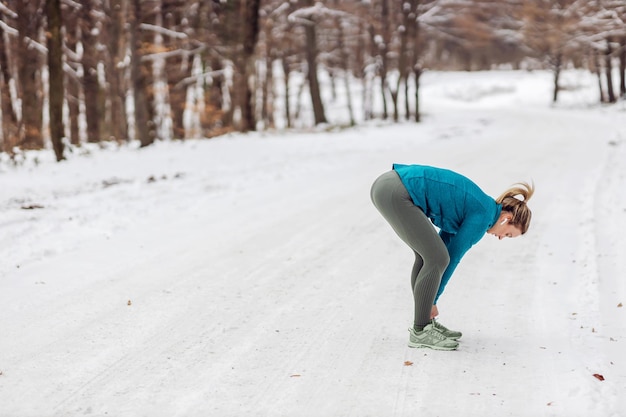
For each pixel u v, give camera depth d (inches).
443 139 873.5
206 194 405.1
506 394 141.8
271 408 135.5
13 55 896.3
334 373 153.1
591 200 362.6
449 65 2837.1
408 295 214.5
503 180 452.1
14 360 158.4
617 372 151.1
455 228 163.8
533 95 2255.2
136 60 762.8
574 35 1865.2
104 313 193.2
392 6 1556.3
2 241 275.3
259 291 217.2
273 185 444.5
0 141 790.5
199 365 157.2
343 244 283.0
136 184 440.8
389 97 2228.1
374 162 579.2
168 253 263.7
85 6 896.3
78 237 288.8
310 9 1227.9
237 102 1105.4
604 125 1042.7
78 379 148.5
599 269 236.1
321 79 2380.7
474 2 1823.3
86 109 967.0
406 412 134.1
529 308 200.1
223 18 946.1
